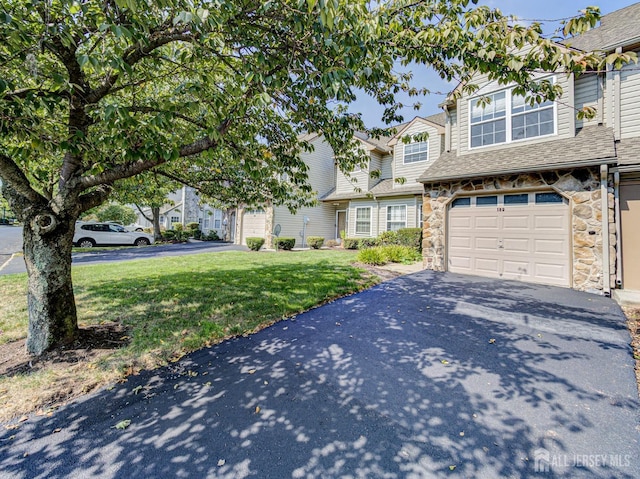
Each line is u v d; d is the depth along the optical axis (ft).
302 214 53.21
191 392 8.30
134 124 7.17
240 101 9.80
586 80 22.02
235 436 6.64
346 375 9.29
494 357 10.48
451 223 26.53
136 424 6.98
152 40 8.30
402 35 8.80
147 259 34.19
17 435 6.58
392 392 8.38
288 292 18.57
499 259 23.63
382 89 12.97
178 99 10.25
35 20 7.15
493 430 6.85
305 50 8.19
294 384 8.76
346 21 6.75
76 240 51.03
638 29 20.40
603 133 20.53
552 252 21.11
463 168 25.36
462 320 14.25
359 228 48.67
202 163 15.83
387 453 6.18
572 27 8.09
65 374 8.98
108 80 9.57
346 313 15.33
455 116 29.63
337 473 5.69
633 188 18.52
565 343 11.60
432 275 24.86
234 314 14.52
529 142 23.82
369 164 47.42
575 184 19.94
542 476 5.59
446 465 5.87
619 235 18.66
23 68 6.42
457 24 8.75
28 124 6.93
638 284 18.13
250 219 57.16
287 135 14.17
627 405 7.73
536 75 23.18
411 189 41.06
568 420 7.17
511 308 16.02
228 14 7.32
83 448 6.24
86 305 15.46
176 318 13.79
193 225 84.99
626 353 10.69
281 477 5.60
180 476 5.61
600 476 5.58
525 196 22.45
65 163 10.21
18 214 9.98
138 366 9.64
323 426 6.98
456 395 8.23
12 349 10.48
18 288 19.35
